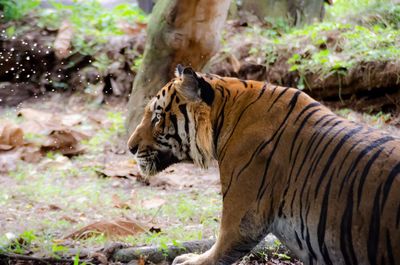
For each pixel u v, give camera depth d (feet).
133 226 32.76
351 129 21.91
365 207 20.36
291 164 22.43
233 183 23.62
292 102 23.41
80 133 49.57
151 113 26.43
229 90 24.71
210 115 24.64
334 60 53.36
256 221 23.15
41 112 53.93
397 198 19.81
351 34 56.24
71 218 34.88
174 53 46.96
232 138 23.98
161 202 38.06
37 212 36.17
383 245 19.95
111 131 51.42
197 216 35.99
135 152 26.73
